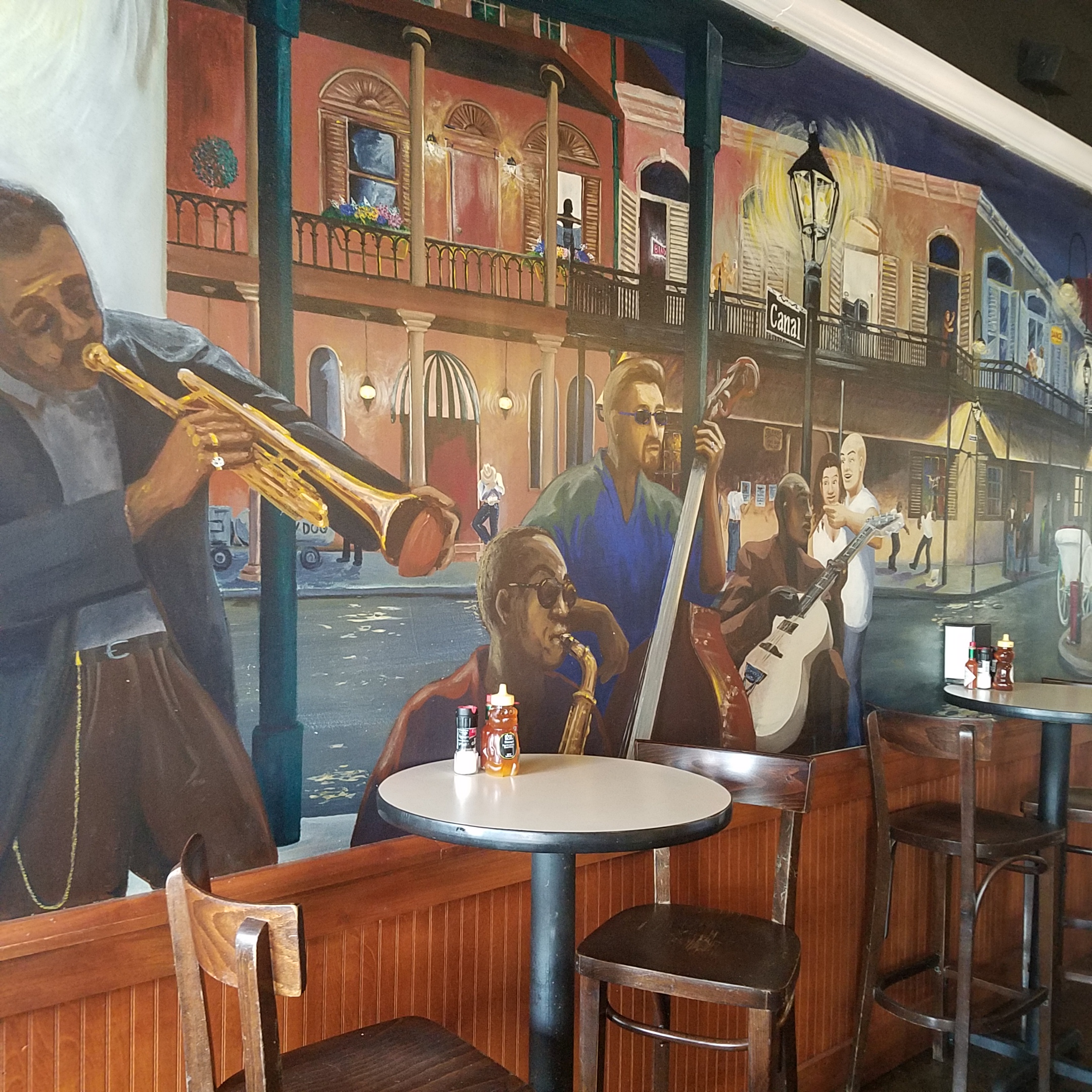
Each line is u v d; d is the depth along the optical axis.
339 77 2.00
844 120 3.11
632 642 2.53
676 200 2.62
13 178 1.62
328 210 1.99
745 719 2.81
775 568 2.92
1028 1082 2.99
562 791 1.84
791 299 2.96
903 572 3.39
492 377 2.25
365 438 2.05
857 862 3.10
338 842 1.99
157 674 1.77
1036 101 3.81
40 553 1.65
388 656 2.07
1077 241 4.26
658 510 2.59
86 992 1.66
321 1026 1.94
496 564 2.26
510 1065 2.24
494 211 2.25
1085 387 4.36
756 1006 1.72
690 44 2.64
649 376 2.57
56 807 1.66
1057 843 2.80
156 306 1.78
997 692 3.20
